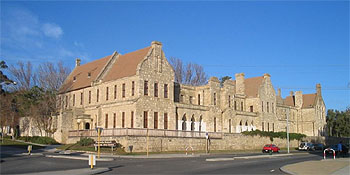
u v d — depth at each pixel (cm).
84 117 6600
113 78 6288
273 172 2748
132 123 5641
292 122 9850
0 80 8031
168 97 6147
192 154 5062
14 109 7494
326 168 3020
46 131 6862
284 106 9556
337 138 10900
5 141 6650
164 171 2733
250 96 8406
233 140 6862
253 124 8150
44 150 5316
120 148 4925
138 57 6219
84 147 5178
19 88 7631
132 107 5662
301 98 10356
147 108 5741
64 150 5184
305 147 7669
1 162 3481
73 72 8200
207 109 6925
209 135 6306
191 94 7188
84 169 2773
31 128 7656
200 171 2741
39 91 7644
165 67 6188
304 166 3206
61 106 7400
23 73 7675
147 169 2892
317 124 10106
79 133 5978
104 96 6394
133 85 5803
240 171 2770
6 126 8250
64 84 7712
